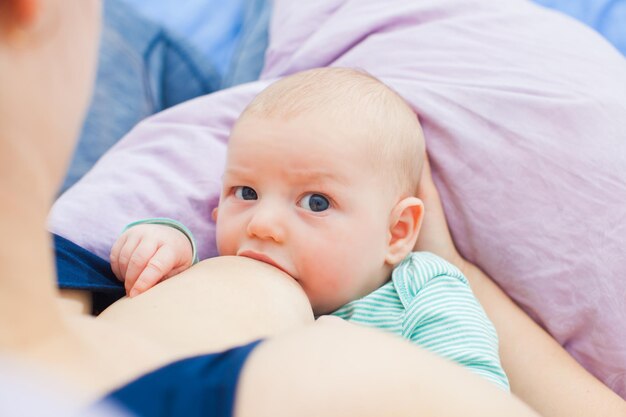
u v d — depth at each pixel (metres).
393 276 1.07
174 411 0.44
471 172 1.15
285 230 0.98
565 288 1.08
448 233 1.19
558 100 1.13
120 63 1.58
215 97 1.30
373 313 1.03
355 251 1.01
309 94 1.04
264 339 0.52
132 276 0.94
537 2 1.76
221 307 0.78
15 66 0.39
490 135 1.15
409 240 1.11
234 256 0.97
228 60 1.89
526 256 1.11
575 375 1.05
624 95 1.16
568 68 1.19
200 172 1.18
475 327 1.00
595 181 1.08
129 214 1.10
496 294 1.15
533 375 1.06
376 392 0.48
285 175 0.99
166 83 1.71
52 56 0.42
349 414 0.46
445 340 0.99
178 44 1.74
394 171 1.07
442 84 1.22
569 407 1.02
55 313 0.44
